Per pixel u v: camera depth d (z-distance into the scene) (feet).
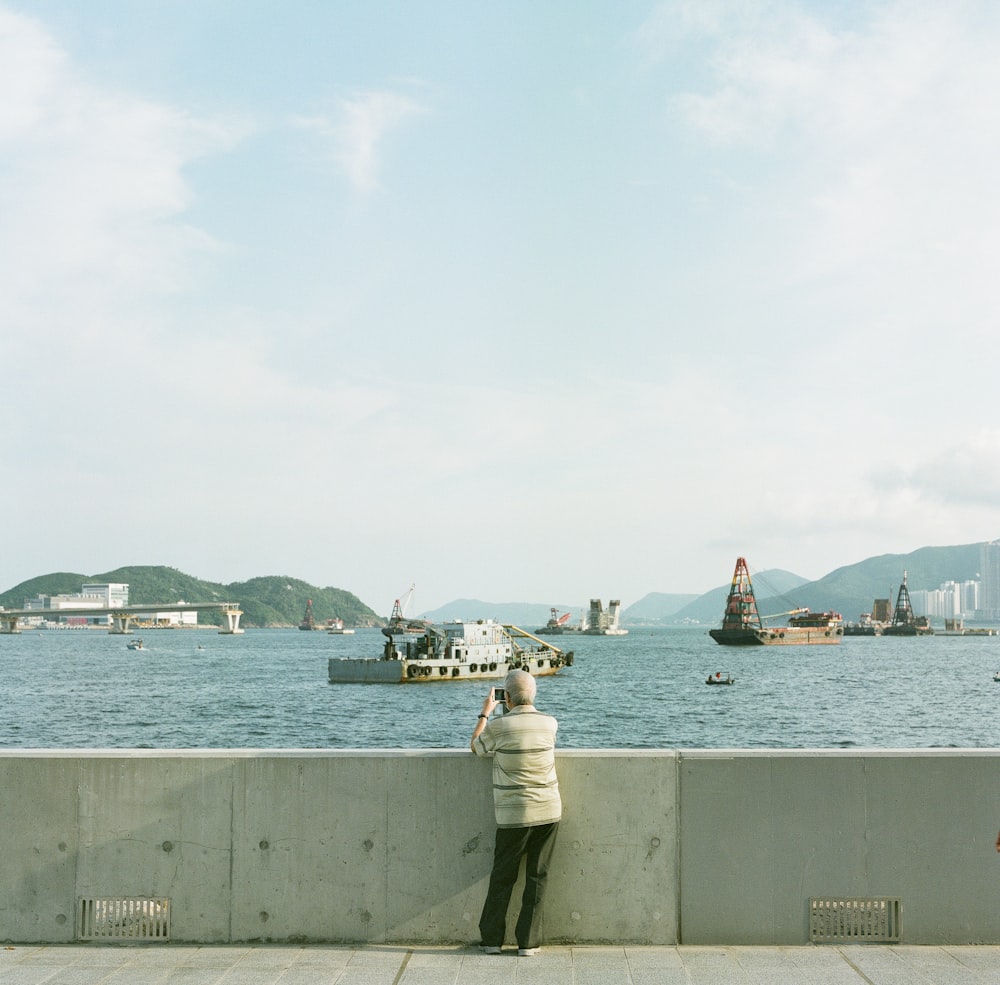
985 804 23.02
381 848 23.09
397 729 208.23
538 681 371.56
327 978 20.42
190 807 23.15
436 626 366.22
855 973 20.71
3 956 21.89
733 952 22.17
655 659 589.73
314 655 635.66
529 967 21.15
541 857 22.25
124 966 21.20
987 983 20.13
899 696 301.02
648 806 23.09
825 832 22.97
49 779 23.17
